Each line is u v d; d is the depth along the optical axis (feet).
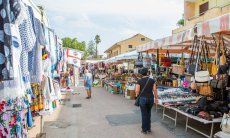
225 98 21.65
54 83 23.95
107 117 30.07
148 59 39.88
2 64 8.02
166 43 26.84
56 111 33.37
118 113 32.55
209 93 22.00
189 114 22.25
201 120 20.13
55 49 23.38
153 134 22.81
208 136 20.29
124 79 58.08
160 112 32.81
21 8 9.14
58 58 27.20
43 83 17.95
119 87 57.06
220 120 20.08
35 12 13.71
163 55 41.60
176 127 25.18
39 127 20.79
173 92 30.55
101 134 22.90
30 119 13.82
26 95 12.10
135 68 48.78
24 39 10.83
